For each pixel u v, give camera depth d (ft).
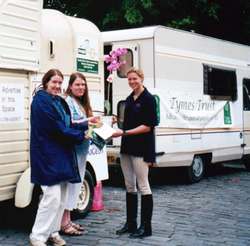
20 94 19.81
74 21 23.41
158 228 21.47
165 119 31.68
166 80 31.89
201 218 23.56
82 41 23.34
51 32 21.66
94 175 23.84
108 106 32.78
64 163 17.25
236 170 42.80
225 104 38.17
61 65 22.12
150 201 20.01
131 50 31.63
